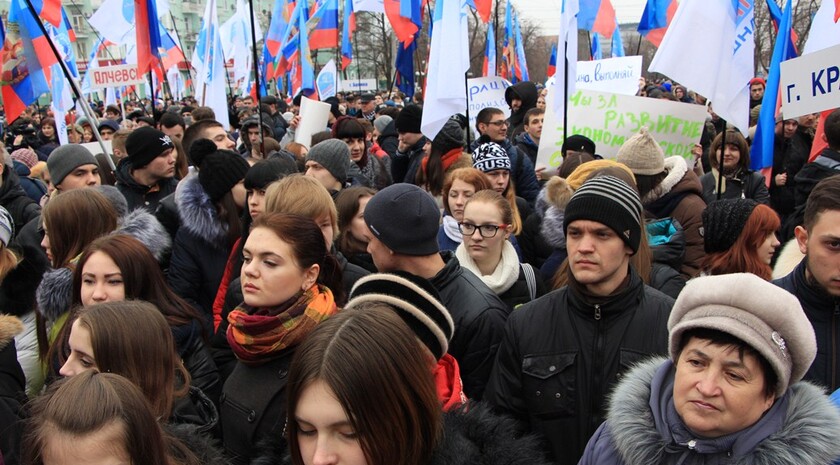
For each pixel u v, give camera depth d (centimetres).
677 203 407
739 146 590
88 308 231
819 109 411
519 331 264
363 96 1505
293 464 173
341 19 1534
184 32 4641
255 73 638
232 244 413
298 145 720
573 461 249
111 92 1747
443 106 581
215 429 274
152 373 225
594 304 251
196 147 523
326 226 329
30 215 539
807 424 162
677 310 176
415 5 775
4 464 241
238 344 251
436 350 217
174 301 296
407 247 281
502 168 468
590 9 634
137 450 162
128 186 526
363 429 158
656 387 183
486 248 351
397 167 771
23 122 1468
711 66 472
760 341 160
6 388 252
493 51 1244
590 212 245
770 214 307
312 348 164
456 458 175
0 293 329
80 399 162
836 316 238
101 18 815
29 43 653
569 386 250
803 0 1579
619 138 592
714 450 166
